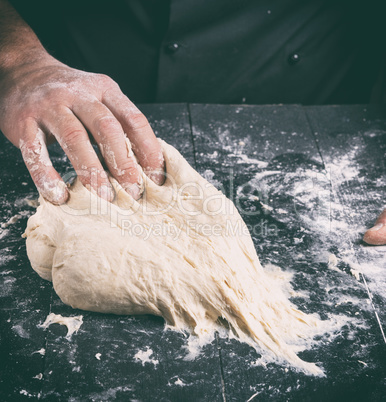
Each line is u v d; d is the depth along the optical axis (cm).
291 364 46
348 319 49
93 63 74
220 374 45
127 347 46
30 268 52
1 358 46
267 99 78
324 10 74
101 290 47
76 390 44
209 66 74
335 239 55
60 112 54
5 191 59
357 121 69
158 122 68
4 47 63
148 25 72
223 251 49
